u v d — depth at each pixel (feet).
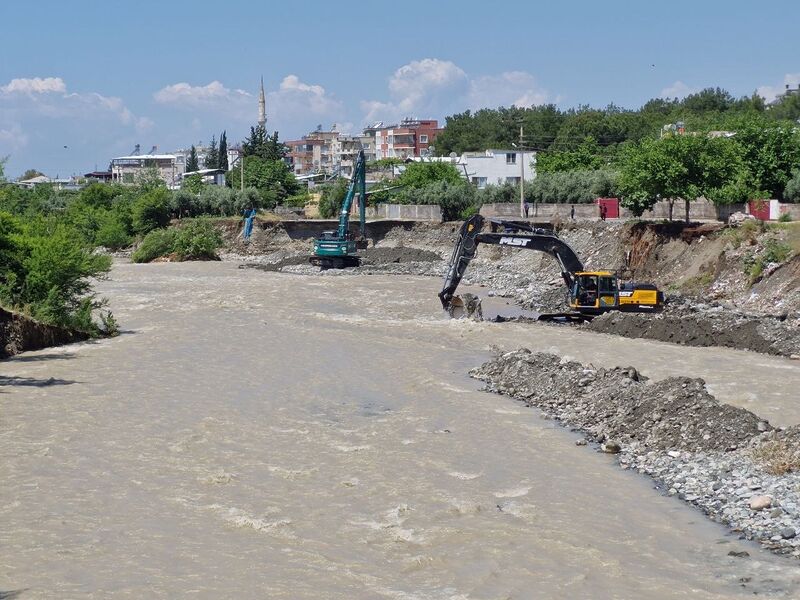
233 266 330.75
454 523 66.03
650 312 167.63
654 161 231.09
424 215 370.94
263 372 124.06
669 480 75.41
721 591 54.03
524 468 79.92
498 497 72.13
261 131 646.33
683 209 278.67
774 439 77.92
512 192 365.61
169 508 69.21
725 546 61.26
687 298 183.93
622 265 230.48
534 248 177.47
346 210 323.78
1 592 53.52
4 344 136.87
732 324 145.59
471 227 179.73
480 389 113.91
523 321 173.37
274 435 91.09
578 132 571.28
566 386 106.63
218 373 123.03
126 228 418.51
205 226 387.75
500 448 86.38
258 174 522.47
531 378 113.09
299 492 73.15
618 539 62.90
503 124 641.40
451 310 179.73
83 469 79.20
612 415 93.91
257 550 60.54
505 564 58.29
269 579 55.72
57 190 559.38
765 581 55.21
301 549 60.80
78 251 158.92
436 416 99.19
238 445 87.30
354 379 119.55
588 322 165.68
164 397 108.06
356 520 66.64
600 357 131.75
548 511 68.64
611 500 71.20
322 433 92.02
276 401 106.32
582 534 63.77
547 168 438.81
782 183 253.65
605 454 84.43
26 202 421.18
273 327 167.22
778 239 188.96
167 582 55.16
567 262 177.88
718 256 198.29
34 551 60.23
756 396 103.19
